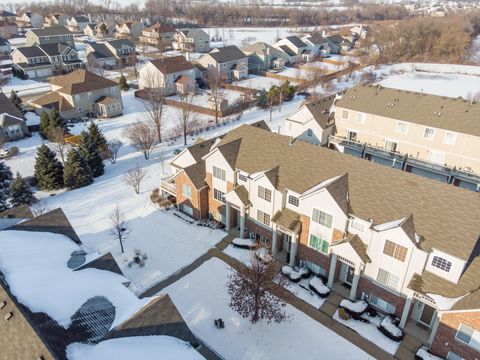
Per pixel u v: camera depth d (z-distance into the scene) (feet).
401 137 167.73
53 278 76.54
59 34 421.18
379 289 96.63
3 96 213.25
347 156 108.37
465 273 84.33
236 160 123.24
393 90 179.32
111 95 257.34
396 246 89.25
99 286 78.79
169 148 199.62
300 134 185.98
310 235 107.24
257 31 652.07
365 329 93.40
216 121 230.68
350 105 179.63
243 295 92.63
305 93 300.20
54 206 144.97
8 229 91.71
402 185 96.73
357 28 543.80
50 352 53.62
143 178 166.61
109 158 184.65
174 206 145.28
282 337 91.50
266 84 328.08
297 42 418.72
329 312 98.37
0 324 59.67
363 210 96.07
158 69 290.56
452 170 153.07
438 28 468.75
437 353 84.79
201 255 119.14
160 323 70.44
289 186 108.88
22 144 202.90
